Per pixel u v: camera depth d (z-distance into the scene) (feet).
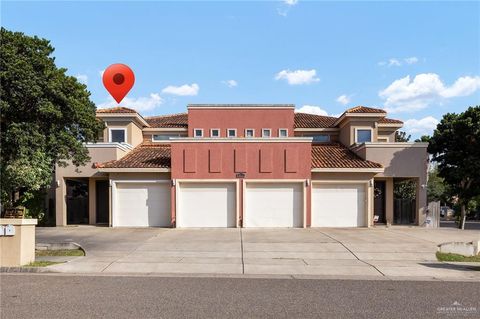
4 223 36.04
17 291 27.43
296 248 46.75
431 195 161.38
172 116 103.30
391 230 65.72
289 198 71.20
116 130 82.48
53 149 47.78
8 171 42.32
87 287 28.81
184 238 55.06
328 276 33.96
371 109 82.74
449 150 81.97
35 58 43.65
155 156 77.61
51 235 59.00
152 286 29.27
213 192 71.05
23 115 44.32
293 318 21.56
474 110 78.95
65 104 46.47
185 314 22.11
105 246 48.26
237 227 69.97
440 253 45.09
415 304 24.68
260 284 30.32
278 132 84.38
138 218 71.92
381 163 75.10
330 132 90.12
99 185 80.28
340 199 72.23
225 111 84.84
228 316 21.77
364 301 25.30
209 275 33.94
